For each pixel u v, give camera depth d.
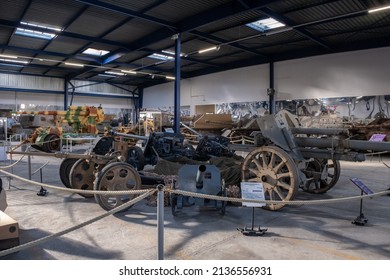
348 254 3.06
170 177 5.21
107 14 11.25
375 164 10.23
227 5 10.27
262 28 12.71
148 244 3.24
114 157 4.88
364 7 10.27
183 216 4.24
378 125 11.95
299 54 15.96
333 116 13.95
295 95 16.39
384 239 3.47
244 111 18.84
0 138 15.54
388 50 13.36
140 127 16.22
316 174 5.66
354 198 3.12
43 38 13.91
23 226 3.78
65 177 5.57
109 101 26.45
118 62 18.34
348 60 14.52
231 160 6.48
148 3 10.26
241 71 18.91
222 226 3.85
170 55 16.41
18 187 5.94
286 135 4.90
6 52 16.05
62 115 14.45
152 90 25.95
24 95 22.73
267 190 4.62
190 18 11.44
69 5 10.45
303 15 11.05
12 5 10.35
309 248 3.20
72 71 21.31
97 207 4.61
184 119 16.42
